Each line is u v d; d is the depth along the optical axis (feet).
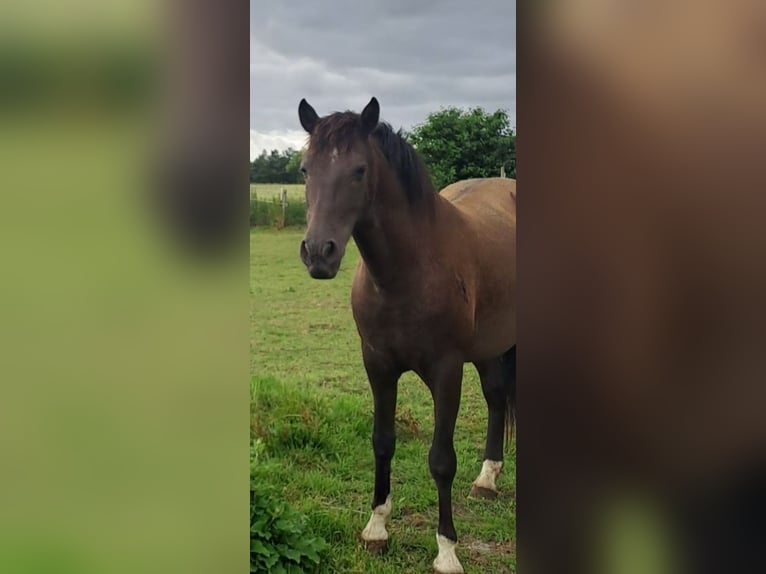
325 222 8.30
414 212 9.01
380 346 9.37
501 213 11.18
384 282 8.95
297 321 17.98
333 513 10.23
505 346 10.97
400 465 12.06
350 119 8.59
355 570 8.92
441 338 9.21
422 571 9.16
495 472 11.28
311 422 12.44
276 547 8.16
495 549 9.68
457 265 9.39
